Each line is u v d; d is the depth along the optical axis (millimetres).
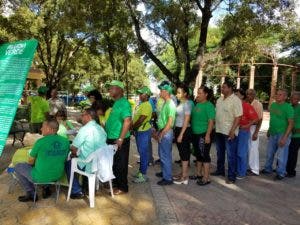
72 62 29891
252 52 16781
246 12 14359
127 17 16938
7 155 9438
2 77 5766
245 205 6277
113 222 5352
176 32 15969
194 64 15984
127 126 6312
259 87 43656
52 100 9992
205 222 5477
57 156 5688
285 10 14523
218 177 8094
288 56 39000
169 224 5359
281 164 8031
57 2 18969
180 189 7086
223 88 7551
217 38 29406
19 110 15086
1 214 5453
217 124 7758
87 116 6047
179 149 7371
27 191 5938
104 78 40688
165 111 7223
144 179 7539
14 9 17734
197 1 14969
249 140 8219
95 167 5852
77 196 6188
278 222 5562
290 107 8008
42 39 25812
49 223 5195
